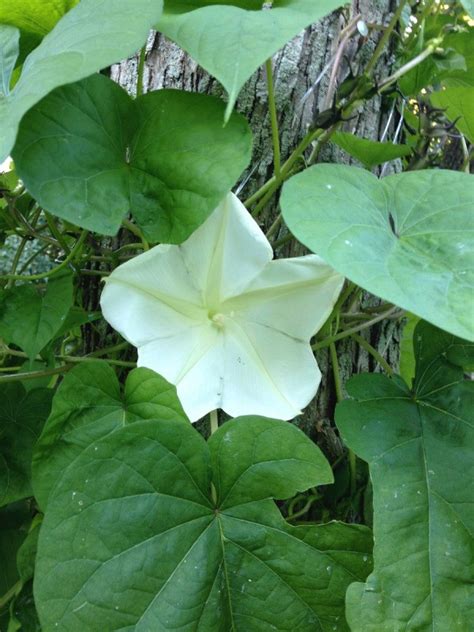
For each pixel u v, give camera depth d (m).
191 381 0.30
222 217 0.28
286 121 0.36
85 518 0.24
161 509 0.26
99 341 0.38
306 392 0.30
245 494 0.27
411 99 0.41
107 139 0.28
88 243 0.36
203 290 0.30
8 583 0.35
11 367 0.40
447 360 0.30
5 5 0.31
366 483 0.36
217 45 0.23
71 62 0.22
